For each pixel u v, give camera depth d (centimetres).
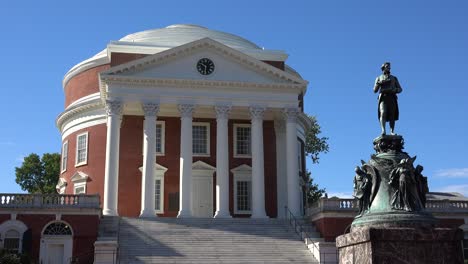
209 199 4756
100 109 5075
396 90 1655
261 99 4562
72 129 5262
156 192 4697
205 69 4525
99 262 3152
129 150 4759
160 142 4838
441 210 4197
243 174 4847
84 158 5056
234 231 3809
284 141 4897
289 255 3478
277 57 5153
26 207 3584
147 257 3294
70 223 3600
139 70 4438
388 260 1352
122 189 4669
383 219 1434
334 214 3831
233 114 4950
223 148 4397
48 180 7462
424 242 1373
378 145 1616
